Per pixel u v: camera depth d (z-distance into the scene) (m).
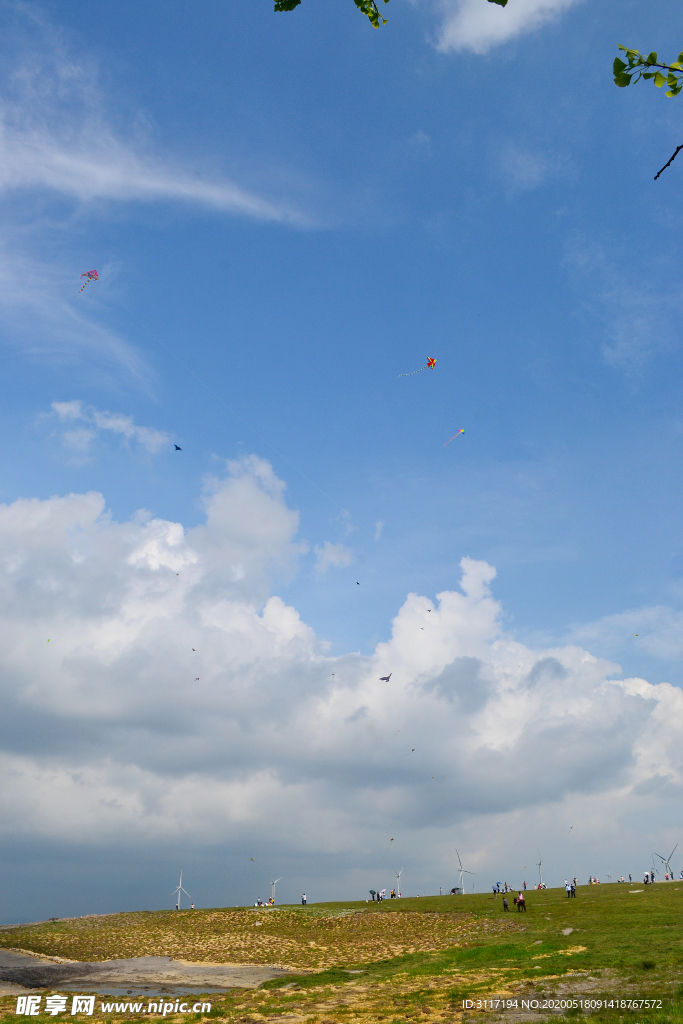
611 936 50.38
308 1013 33.28
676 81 8.77
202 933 78.94
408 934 68.06
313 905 98.75
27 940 75.44
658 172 9.02
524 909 73.00
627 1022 25.52
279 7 9.35
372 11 9.90
